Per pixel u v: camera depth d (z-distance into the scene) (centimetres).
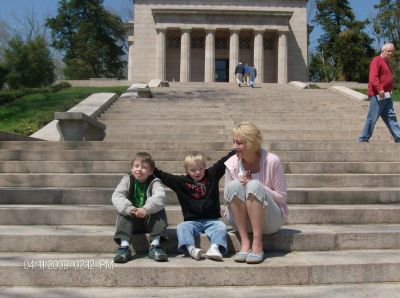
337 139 1421
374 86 1038
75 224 621
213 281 478
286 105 2142
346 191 709
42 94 2731
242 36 5244
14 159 907
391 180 797
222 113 1873
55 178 779
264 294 453
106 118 1734
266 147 974
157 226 528
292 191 703
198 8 4969
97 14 6825
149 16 5244
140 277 475
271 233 546
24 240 541
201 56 5278
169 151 903
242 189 517
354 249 562
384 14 5534
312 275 484
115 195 536
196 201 556
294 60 5247
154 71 5212
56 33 6938
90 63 6356
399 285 484
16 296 443
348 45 5897
